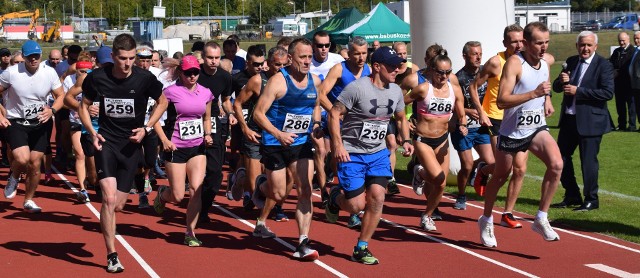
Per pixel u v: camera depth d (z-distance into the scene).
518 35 8.89
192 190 8.01
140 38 51.78
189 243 8.05
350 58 8.70
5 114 9.48
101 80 7.09
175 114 7.91
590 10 101.06
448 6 11.41
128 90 7.13
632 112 18.55
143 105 7.28
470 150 9.55
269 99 7.39
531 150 7.62
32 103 9.55
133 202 10.62
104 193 7.05
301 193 7.43
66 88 11.66
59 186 12.08
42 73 9.58
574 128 9.74
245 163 9.43
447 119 8.49
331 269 7.17
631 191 11.31
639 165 13.76
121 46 6.94
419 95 8.36
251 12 102.44
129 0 106.56
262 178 8.31
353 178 7.12
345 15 26.30
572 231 8.70
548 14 74.75
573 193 10.01
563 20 74.69
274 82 7.40
